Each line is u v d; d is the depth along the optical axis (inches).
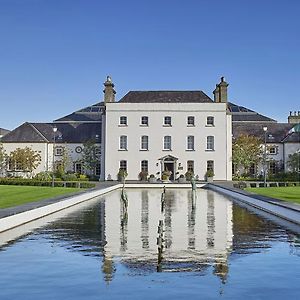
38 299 376.2
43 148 2696.9
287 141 2691.9
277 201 1060.5
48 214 970.7
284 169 2699.3
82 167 2709.2
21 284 419.2
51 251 563.8
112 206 1157.1
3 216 746.8
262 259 519.2
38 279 435.2
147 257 527.8
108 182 2395.4
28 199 1232.2
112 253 550.6
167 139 2598.4
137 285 413.4
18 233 707.4
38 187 1845.5
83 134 2780.5
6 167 2652.6
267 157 2699.3
